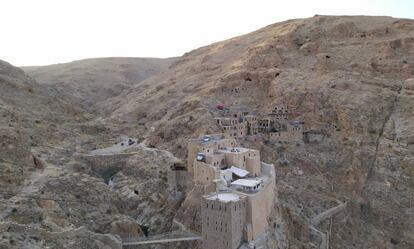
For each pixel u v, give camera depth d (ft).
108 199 351.46
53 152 436.76
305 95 559.38
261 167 371.56
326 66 623.77
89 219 308.60
